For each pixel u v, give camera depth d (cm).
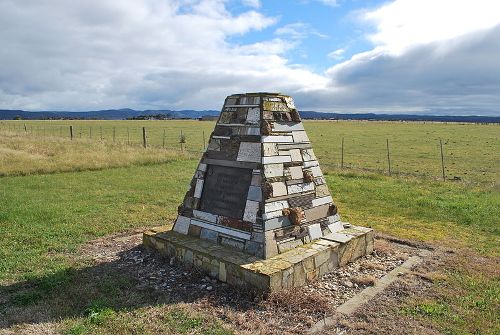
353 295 600
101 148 2569
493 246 853
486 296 594
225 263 620
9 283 620
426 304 564
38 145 2677
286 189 686
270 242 641
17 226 928
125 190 1448
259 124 682
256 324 502
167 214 1100
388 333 487
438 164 2591
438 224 1034
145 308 540
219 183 726
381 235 932
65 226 945
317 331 492
